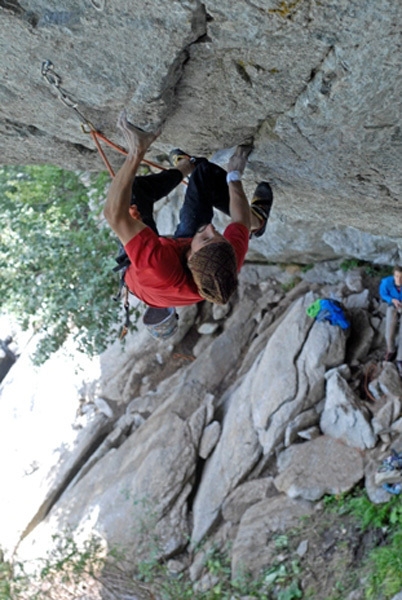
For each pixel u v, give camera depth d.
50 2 3.17
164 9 3.08
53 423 12.56
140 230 3.26
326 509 9.05
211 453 10.57
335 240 10.32
